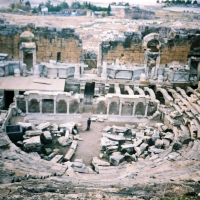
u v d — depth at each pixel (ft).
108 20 318.65
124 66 124.06
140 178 51.90
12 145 74.18
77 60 129.70
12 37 123.65
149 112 107.86
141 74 120.88
